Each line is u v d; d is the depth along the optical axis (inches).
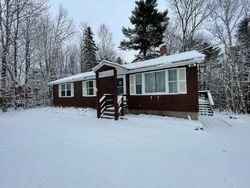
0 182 149.4
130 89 506.9
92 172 163.0
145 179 149.2
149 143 242.8
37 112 649.6
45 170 169.0
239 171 160.7
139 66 451.5
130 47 1011.9
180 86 402.3
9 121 471.2
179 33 960.9
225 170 162.9
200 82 882.1
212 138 268.1
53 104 827.4
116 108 426.0
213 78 848.3
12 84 764.0
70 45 1439.5
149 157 195.0
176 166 172.4
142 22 964.0
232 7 748.0
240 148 222.8
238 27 767.7
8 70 773.9
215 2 788.6
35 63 941.2
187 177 151.3
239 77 652.7
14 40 799.7
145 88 469.7
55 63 1078.4
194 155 199.8
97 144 241.8
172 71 415.2
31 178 154.8
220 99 781.3
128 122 395.5
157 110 444.8
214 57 941.8
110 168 170.2
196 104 377.1
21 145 247.1
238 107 642.2
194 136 277.7
